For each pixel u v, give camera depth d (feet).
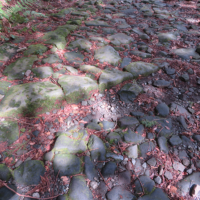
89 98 8.74
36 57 10.30
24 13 13.92
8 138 6.78
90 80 9.00
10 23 12.83
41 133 7.22
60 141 6.88
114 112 8.30
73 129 7.46
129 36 13.44
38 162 6.35
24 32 12.42
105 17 16.26
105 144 7.11
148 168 6.63
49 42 11.43
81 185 5.95
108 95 8.93
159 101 8.86
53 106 8.04
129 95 8.88
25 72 9.22
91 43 12.09
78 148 6.83
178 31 14.65
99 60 10.57
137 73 9.85
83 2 19.04
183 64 10.76
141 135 7.48
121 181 6.24
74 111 8.15
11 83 8.70
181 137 7.52
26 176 5.98
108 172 6.33
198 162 6.82
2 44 10.82
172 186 6.21
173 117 8.23
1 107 7.46
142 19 16.51
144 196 5.92
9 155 6.44
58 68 9.71
